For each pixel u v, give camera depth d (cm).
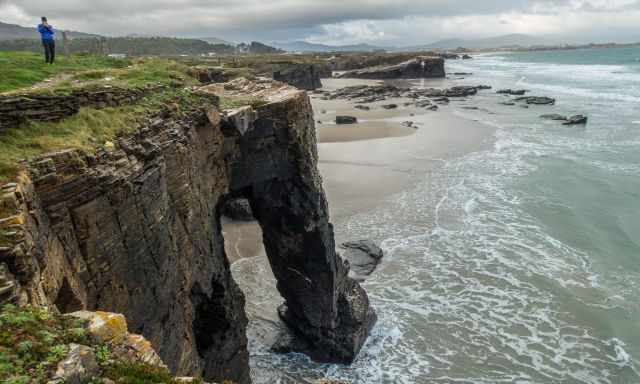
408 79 17825
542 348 2598
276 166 2525
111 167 1307
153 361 939
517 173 5394
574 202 4503
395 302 3094
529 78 16038
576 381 2362
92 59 2870
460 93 11762
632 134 7150
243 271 3516
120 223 1344
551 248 3641
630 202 4459
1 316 802
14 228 909
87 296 1207
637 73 15625
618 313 2839
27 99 1225
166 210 1611
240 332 2422
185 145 1819
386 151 6347
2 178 991
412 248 3744
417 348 2697
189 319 1875
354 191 4950
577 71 17700
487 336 2722
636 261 3406
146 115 1633
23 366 733
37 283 936
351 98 11956
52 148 1173
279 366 2706
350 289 2867
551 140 6931
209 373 2206
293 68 13275
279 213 2669
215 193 2203
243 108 2242
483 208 4434
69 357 774
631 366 2431
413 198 4728
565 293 3055
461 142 6838
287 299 2884
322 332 2723
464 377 2450
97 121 1395
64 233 1141
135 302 1422
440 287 3219
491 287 3178
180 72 2794
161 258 1564
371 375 2556
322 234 2638
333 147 6594
